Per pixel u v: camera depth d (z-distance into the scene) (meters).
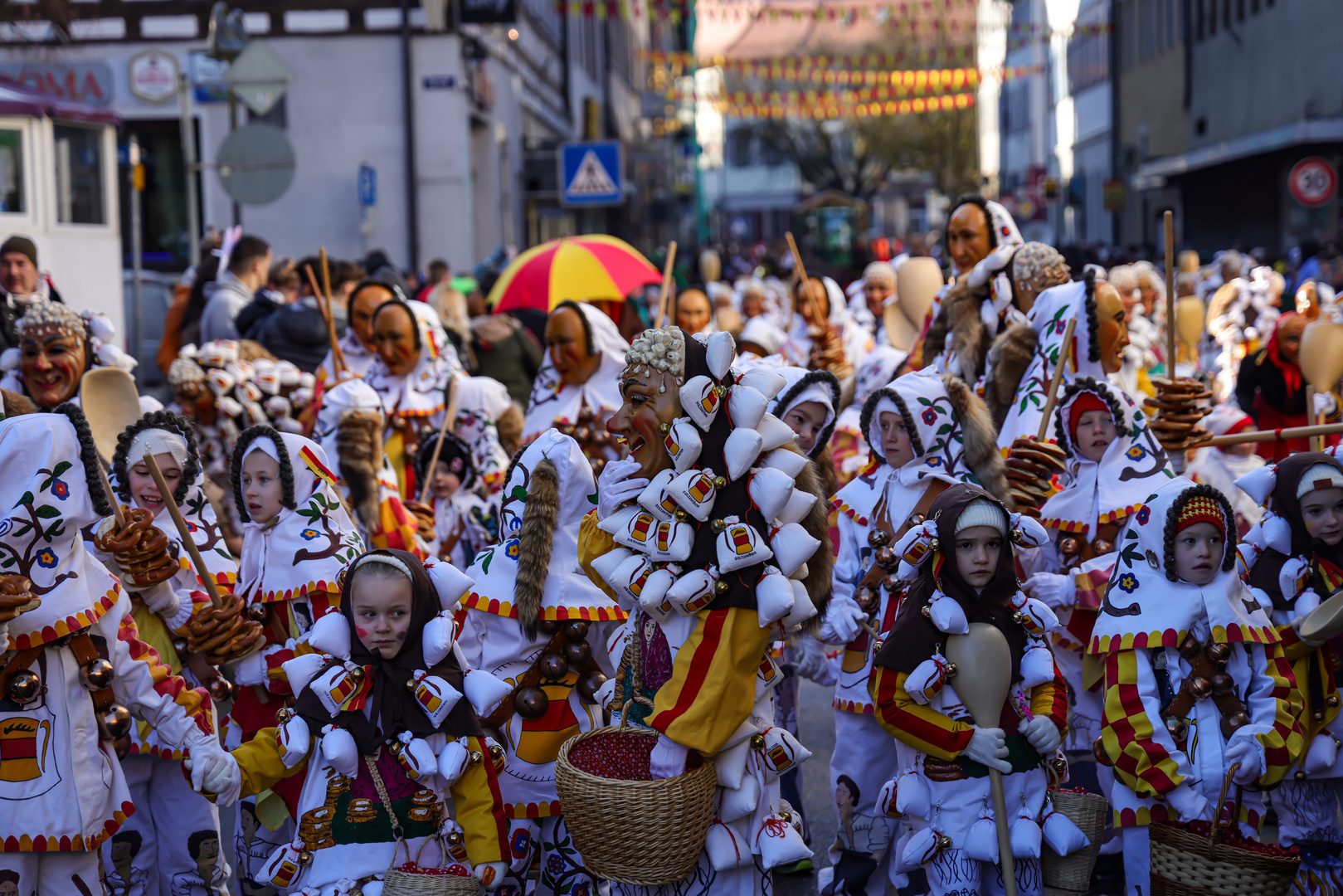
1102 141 57.62
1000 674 4.68
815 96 53.41
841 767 5.79
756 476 4.47
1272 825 5.04
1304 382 8.78
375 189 25.91
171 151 26.11
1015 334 7.51
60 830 4.43
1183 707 4.89
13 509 4.35
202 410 9.05
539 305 11.45
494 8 25.89
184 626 5.07
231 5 25.64
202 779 4.59
